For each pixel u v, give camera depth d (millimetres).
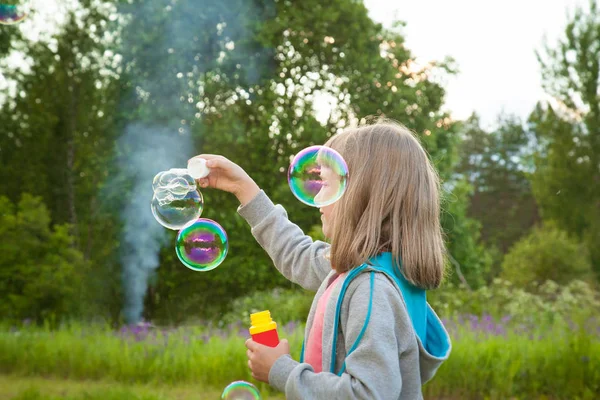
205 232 2256
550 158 15781
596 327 6348
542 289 9031
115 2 11414
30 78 11805
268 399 5090
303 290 8773
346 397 1323
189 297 11016
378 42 12078
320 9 11508
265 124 11289
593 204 15219
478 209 33344
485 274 16641
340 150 1620
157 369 5664
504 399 4836
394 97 11594
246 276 10633
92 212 11508
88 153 11641
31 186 11586
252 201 2020
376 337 1353
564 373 4910
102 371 5914
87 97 11742
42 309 9109
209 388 5371
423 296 1519
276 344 1516
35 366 6098
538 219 31281
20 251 9109
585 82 14938
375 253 1482
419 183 1554
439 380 4969
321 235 8836
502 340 5535
